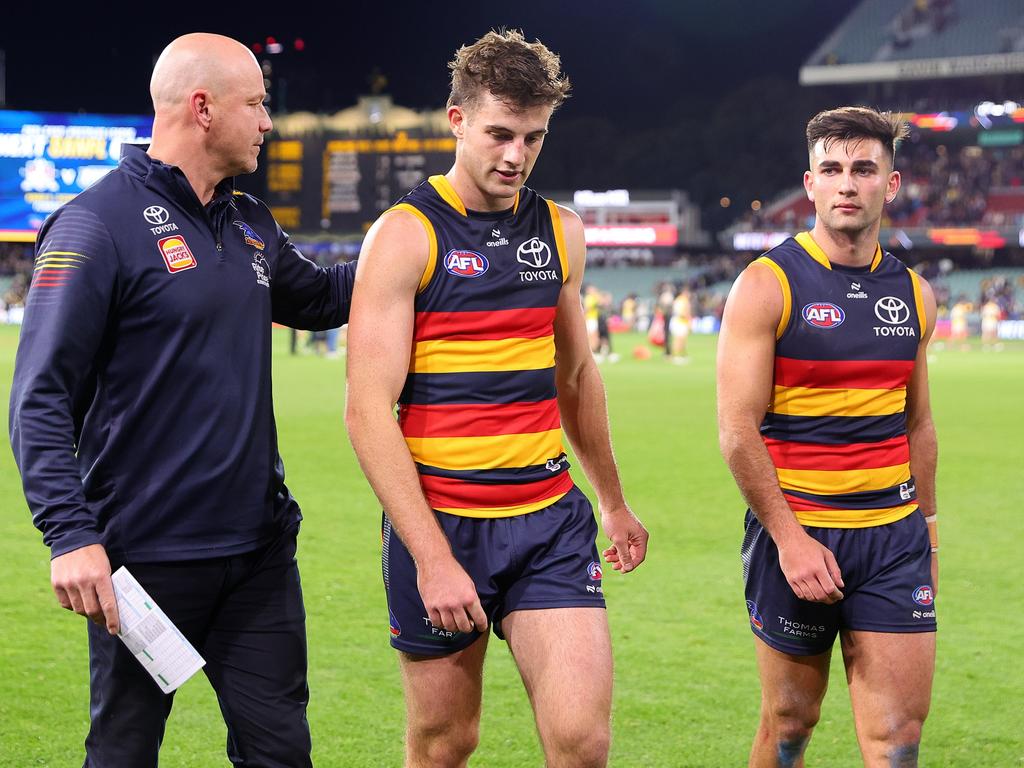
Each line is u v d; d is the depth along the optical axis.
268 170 40.94
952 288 51.44
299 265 3.17
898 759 3.12
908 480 3.28
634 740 3.99
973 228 49.78
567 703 2.74
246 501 2.83
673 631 5.22
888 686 3.13
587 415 3.28
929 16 58.97
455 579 2.75
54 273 2.63
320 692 4.42
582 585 2.93
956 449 11.12
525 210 3.04
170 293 2.72
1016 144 55.28
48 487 2.52
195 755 3.82
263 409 2.88
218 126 2.79
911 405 3.42
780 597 3.25
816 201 3.26
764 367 3.19
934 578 3.39
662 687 4.50
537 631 2.87
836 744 4.03
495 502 2.95
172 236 2.75
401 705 4.30
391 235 2.88
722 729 4.09
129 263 2.70
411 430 2.97
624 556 3.31
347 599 5.68
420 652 3.01
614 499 3.33
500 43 2.83
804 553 3.07
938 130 56.28
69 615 5.32
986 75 57.03
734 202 61.31
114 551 2.76
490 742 3.98
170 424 2.75
